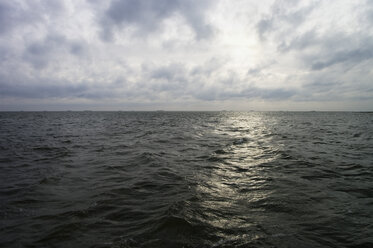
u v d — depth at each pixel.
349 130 23.72
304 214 4.39
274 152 10.87
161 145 13.56
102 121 46.31
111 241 3.47
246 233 3.68
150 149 12.16
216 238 3.52
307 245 3.35
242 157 9.87
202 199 5.14
